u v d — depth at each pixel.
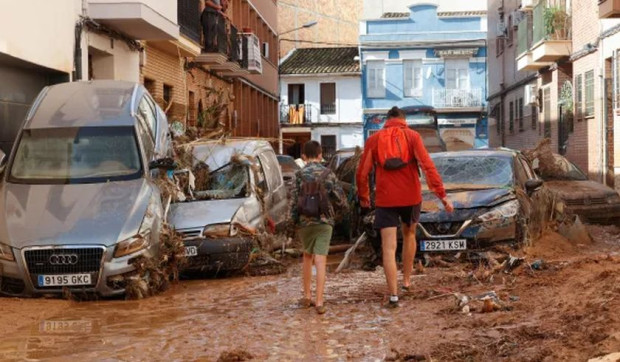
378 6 68.06
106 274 11.73
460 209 13.41
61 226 11.91
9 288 11.84
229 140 17.00
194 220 13.94
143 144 13.80
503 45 47.97
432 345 8.01
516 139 44.38
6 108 17.03
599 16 25.67
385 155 10.48
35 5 17.20
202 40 30.53
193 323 9.93
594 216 19.30
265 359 7.96
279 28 68.50
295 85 63.59
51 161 13.23
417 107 35.66
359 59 62.66
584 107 30.50
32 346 8.82
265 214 15.06
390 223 10.40
